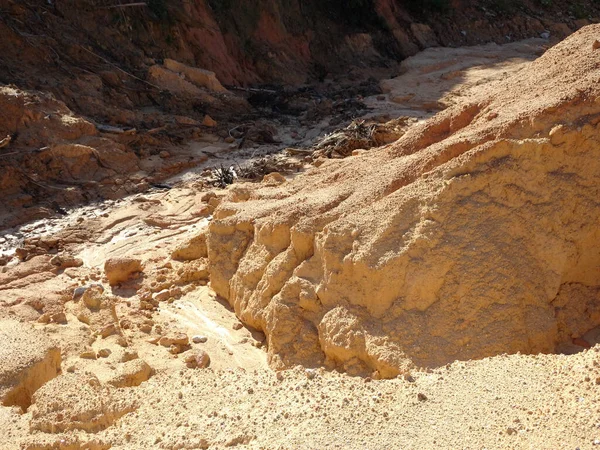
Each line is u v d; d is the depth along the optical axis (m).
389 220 7.89
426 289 7.46
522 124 8.30
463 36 27.94
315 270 8.25
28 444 6.08
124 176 14.75
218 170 14.98
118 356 8.25
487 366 6.39
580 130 7.99
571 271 7.77
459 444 5.27
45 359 7.72
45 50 17.47
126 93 18.16
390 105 20.31
